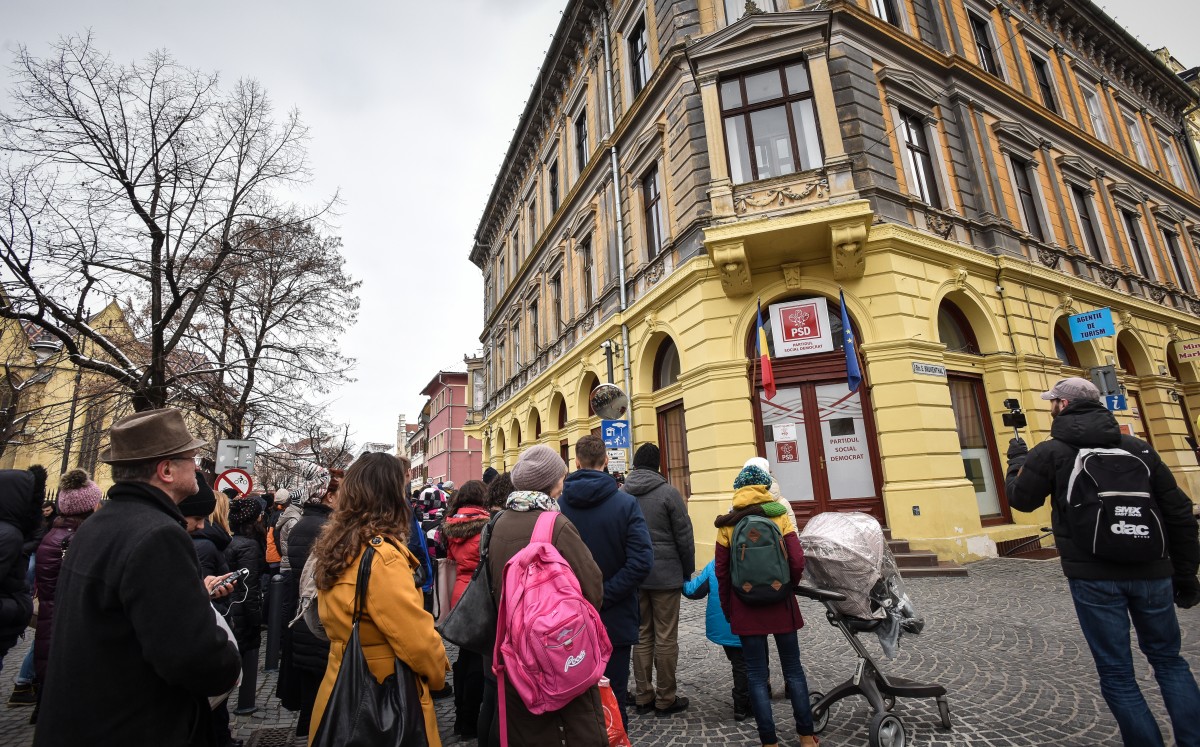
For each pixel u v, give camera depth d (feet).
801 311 35.45
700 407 36.14
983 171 42.98
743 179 36.70
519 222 82.74
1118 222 56.44
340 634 7.42
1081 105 58.29
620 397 16.71
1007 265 39.75
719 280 36.55
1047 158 49.96
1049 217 47.01
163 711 5.91
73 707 5.49
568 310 60.34
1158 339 54.65
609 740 8.17
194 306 37.29
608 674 10.55
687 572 13.58
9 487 13.42
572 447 56.13
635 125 46.75
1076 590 10.03
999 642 17.49
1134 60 67.31
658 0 44.57
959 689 14.07
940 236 38.17
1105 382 33.01
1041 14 58.29
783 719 12.95
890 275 33.86
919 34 44.32
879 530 12.48
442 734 13.44
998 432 37.24
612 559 10.67
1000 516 36.22
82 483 16.20
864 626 11.98
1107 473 9.66
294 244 47.93
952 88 43.73
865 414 33.99
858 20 38.70
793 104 36.78
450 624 8.48
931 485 31.01
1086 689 13.60
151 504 6.43
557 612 7.27
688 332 38.01
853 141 36.14
